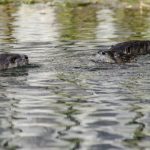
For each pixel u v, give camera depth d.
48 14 162.62
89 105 47.72
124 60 69.38
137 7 184.12
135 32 110.12
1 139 38.12
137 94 51.31
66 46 88.00
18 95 52.09
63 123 42.09
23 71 64.56
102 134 39.03
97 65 67.00
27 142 37.28
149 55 73.31
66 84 56.72
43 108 46.94
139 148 35.84
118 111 45.50
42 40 97.38
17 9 181.50
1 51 83.12
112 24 129.62
